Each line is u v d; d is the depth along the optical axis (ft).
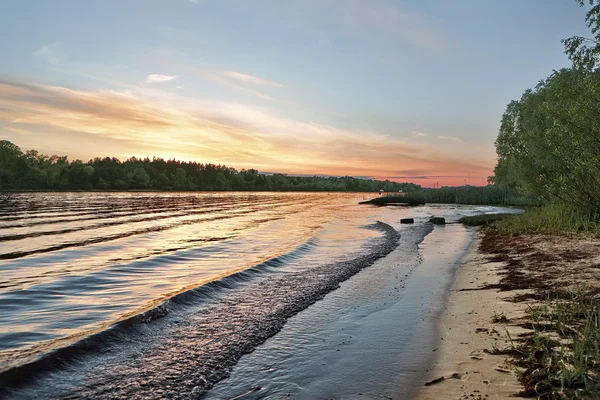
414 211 160.56
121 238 74.43
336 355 18.01
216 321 23.39
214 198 377.71
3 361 16.56
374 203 246.27
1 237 76.07
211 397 14.19
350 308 26.21
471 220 92.94
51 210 163.73
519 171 80.18
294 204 258.37
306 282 34.42
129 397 14.16
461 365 15.51
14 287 33.47
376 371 15.94
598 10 44.39
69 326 22.72
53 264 46.88
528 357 14.98
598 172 46.21
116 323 21.40
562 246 40.14
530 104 96.68
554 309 20.16
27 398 13.92
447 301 26.55
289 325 22.71
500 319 20.56
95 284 34.47
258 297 29.22
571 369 12.87
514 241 49.70
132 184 602.44
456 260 43.73
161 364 17.16
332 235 76.23
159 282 35.24
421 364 16.25
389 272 38.70
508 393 12.62
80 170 531.09
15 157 469.57
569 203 56.70
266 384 15.19
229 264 45.09
